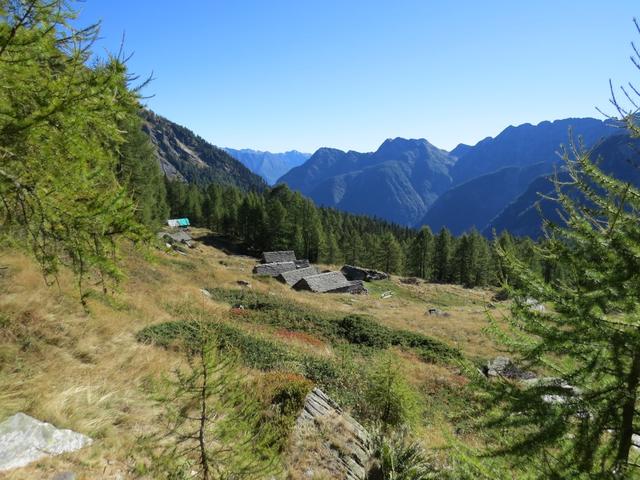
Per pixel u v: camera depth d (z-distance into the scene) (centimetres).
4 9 304
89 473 423
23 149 333
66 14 339
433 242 8169
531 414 333
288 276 4588
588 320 315
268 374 857
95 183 380
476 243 7250
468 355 1909
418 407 1003
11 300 738
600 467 312
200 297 2111
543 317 349
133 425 550
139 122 407
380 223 14412
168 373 715
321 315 2322
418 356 1778
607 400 322
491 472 370
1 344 631
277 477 534
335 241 8019
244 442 429
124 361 760
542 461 329
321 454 645
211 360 407
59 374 626
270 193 10119
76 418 516
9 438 427
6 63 297
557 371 367
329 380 1119
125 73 346
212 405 443
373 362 1480
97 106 340
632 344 299
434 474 656
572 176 337
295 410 712
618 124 314
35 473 393
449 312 3656
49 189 347
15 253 908
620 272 300
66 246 372
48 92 323
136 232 385
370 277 6219
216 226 9544
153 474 425
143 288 1717
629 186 300
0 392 514
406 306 4066
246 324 1789
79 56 342
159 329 1062
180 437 419
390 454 714
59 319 791
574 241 344
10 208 355
